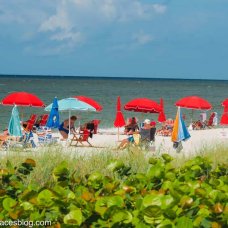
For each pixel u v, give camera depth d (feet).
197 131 166.50
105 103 341.62
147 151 55.06
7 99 123.13
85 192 17.84
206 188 19.44
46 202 16.83
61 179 22.20
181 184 19.29
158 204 16.07
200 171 24.02
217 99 456.45
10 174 21.49
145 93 550.36
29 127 116.88
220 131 166.81
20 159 44.34
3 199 17.40
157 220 15.05
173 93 571.28
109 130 162.50
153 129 106.63
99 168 36.06
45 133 116.88
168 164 23.88
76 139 105.91
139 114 255.70
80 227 15.75
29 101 122.31
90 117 224.94
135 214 15.75
